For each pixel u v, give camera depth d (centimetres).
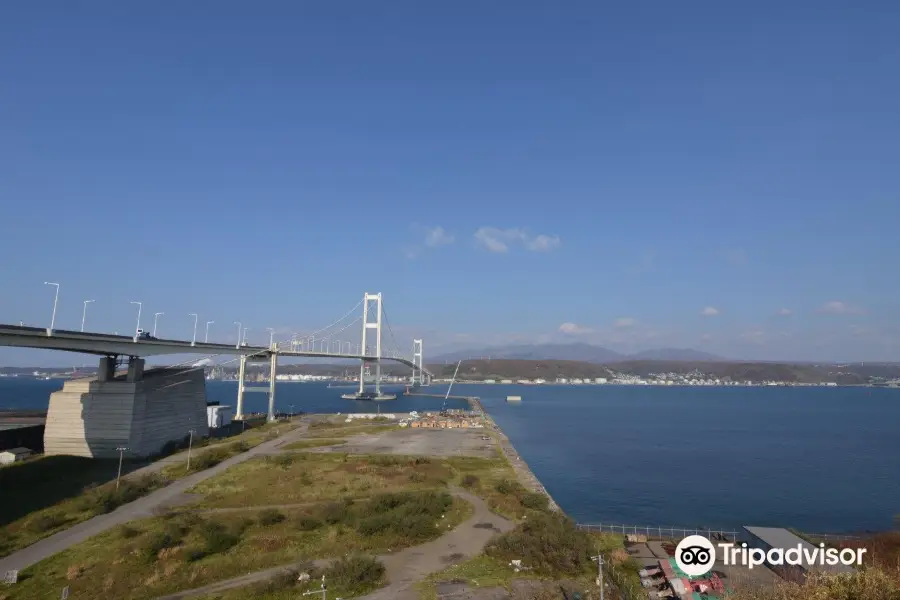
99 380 8812
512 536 4472
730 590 3525
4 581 3834
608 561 4219
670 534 5794
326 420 14412
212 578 3872
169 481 6906
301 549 4406
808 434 15462
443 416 15600
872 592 2322
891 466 10356
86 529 4956
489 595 3603
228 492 6284
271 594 3606
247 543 4566
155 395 9131
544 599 3531
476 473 7506
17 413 11994
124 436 8400
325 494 6128
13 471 7144
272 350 14900
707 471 9706
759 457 11281
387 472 7288
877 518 6869
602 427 16912
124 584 3756
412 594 3619
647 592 3706
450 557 4294
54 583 3822
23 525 5034
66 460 7962
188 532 4797
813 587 2530
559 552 4128
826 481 8944
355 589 3688
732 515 6900
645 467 10038
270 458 8356
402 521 4872
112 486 6525
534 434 14962
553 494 7888
